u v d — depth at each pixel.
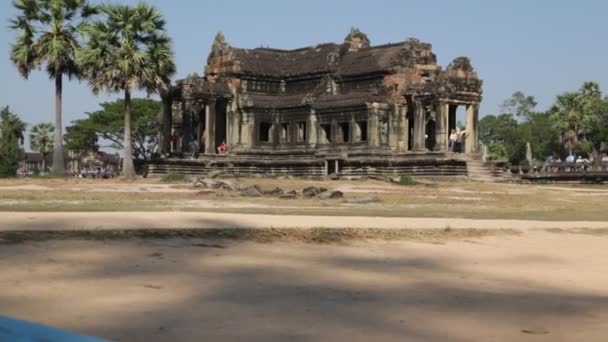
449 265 23.05
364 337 13.38
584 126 139.88
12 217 27.36
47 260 20.02
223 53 103.75
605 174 89.12
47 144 154.75
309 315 15.07
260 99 102.88
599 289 19.72
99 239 23.44
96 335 12.54
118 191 53.50
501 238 29.39
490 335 13.98
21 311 14.32
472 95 92.81
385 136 94.19
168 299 16.03
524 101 199.12
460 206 47.72
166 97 99.81
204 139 102.69
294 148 101.31
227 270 20.17
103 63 79.75
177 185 63.09
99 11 81.56
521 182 86.12
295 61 106.12
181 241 24.25
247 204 43.03
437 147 90.25
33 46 79.00
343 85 100.25
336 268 21.53
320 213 36.22
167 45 82.50
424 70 97.19
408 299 17.30
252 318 14.55
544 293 18.84
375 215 36.03
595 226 34.28
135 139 148.75
